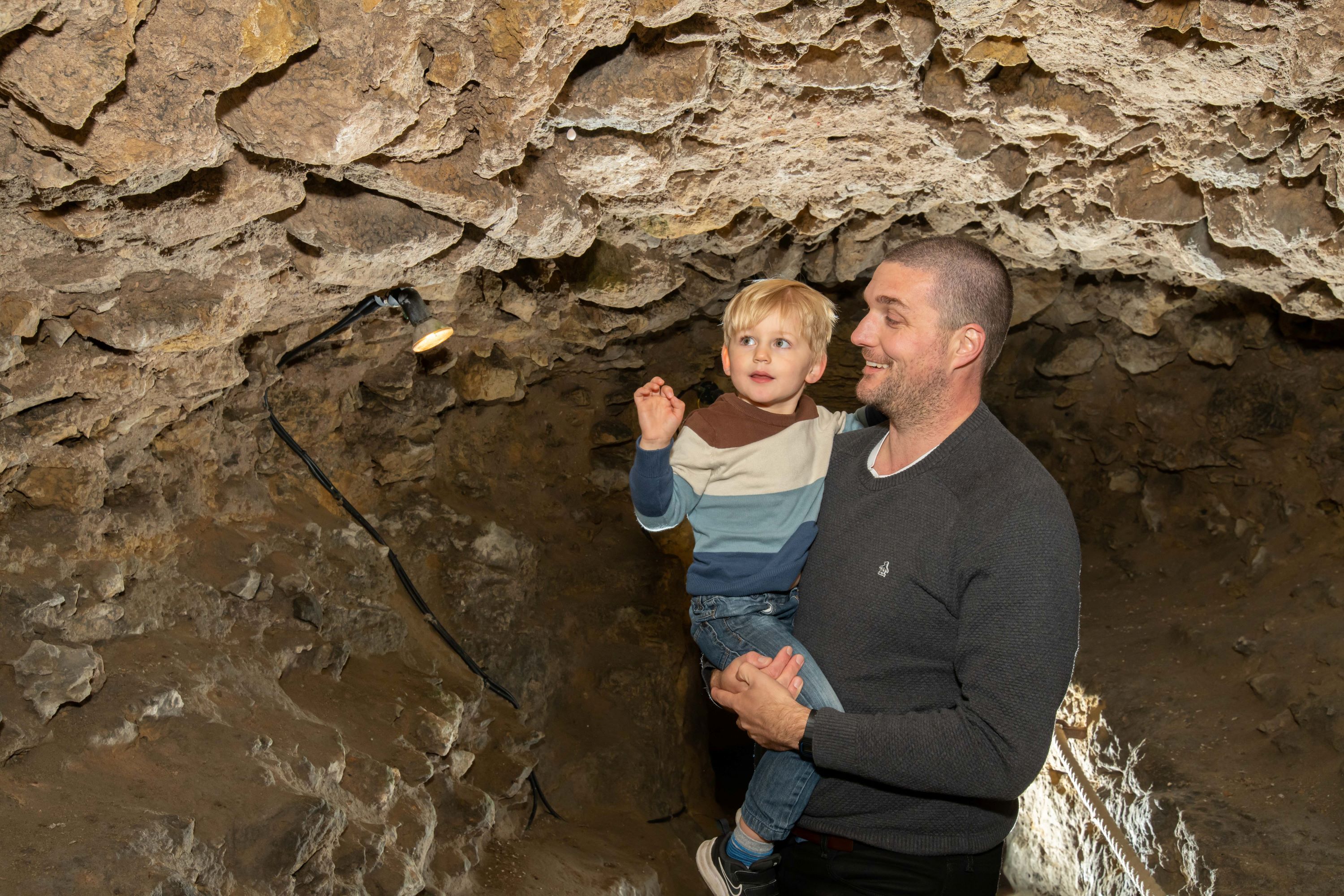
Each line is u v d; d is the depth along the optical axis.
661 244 4.16
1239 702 4.48
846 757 1.67
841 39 2.57
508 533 5.00
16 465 2.59
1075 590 1.65
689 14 2.26
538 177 2.86
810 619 1.90
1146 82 2.66
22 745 2.28
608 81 2.54
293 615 3.53
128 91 1.72
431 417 4.79
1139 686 4.84
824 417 2.10
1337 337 4.74
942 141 3.13
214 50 1.72
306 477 4.15
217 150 1.92
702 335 5.61
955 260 1.76
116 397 2.72
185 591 3.12
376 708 3.59
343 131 2.01
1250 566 5.14
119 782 2.38
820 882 1.97
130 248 2.28
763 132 3.06
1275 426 5.14
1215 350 5.17
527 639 4.94
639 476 1.87
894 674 1.82
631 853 4.64
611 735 5.18
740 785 6.74
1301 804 3.83
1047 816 5.22
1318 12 2.19
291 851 2.47
